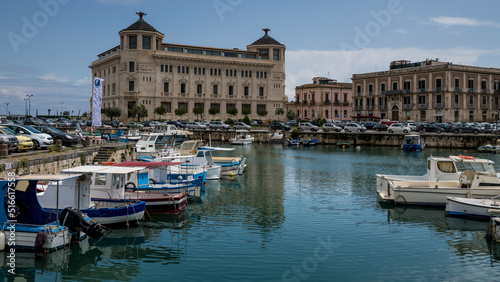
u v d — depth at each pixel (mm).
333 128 86438
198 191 30000
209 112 112625
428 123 81500
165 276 16750
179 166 34031
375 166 49688
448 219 24734
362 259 18578
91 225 19406
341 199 30453
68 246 18859
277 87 125000
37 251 18031
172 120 103438
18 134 35000
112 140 63562
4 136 31141
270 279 16453
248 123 107188
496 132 72375
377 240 21031
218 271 17172
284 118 126250
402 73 102625
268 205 28406
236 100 119875
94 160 37969
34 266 17656
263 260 18312
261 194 32156
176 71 112625
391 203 28703
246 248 19766
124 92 108562
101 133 66750
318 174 42875
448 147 72688
